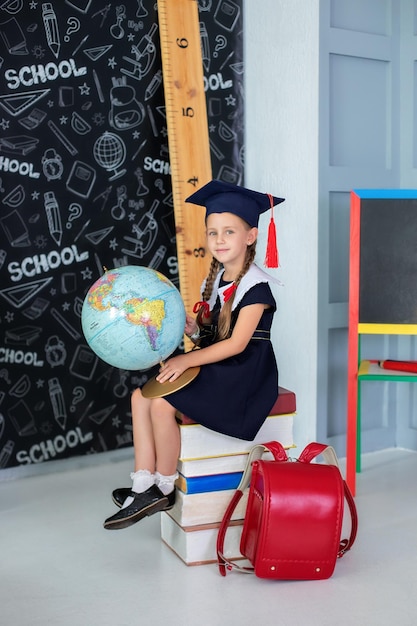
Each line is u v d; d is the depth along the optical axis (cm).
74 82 321
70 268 327
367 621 200
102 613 205
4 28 304
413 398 360
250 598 213
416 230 299
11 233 313
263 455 241
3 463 319
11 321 316
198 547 234
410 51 345
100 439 340
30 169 315
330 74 333
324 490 218
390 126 350
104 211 333
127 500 231
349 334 304
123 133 335
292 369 340
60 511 283
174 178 340
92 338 215
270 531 214
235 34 361
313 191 324
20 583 223
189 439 231
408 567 233
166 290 218
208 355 232
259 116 356
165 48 338
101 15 324
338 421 352
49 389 326
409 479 319
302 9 325
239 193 244
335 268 341
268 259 248
